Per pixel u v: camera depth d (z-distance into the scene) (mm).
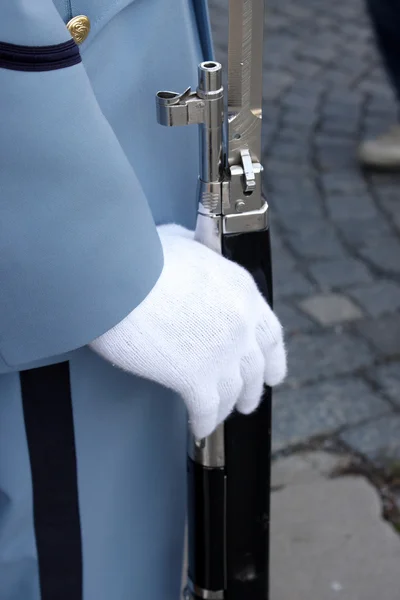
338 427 2648
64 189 1019
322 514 2422
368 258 3340
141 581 1512
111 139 1050
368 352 2916
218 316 1122
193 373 1119
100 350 1125
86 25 1073
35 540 1331
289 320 3035
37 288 1046
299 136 4059
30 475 1279
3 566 1338
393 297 3156
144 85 1182
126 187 1065
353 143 4023
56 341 1079
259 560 1479
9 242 1022
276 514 2418
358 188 3736
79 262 1049
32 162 996
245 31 1120
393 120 4176
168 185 1288
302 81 4473
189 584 1530
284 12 5105
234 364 1158
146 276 1103
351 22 5035
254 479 1399
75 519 1341
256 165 1186
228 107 1161
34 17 959
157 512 1476
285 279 3223
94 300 1070
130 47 1143
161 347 1108
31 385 1212
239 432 1349
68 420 1260
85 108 1014
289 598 2201
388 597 2213
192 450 1388
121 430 1330
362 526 2395
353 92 4402
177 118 1136
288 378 2801
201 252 1190
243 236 1221
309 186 3736
